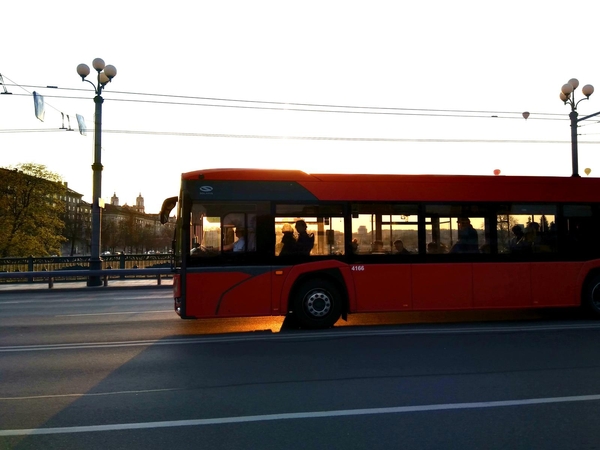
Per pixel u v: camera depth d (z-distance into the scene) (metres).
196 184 9.96
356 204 10.27
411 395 5.64
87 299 17.27
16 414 5.16
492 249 10.59
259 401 5.50
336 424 4.78
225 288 9.84
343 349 8.08
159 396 5.73
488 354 7.63
